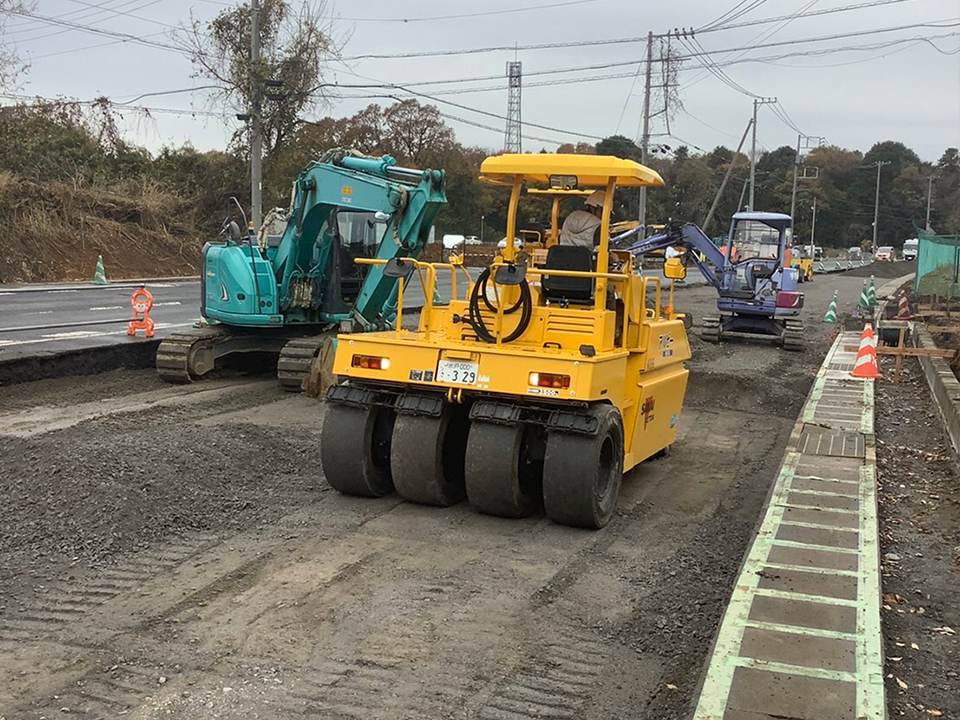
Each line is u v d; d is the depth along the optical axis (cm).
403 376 725
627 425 800
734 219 2264
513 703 443
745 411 1328
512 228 806
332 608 546
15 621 521
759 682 422
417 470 735
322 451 761
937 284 2916
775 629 480
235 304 1302
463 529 707
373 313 1257
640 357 799
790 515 689
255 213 3438
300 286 1320
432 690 452
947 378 1220
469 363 704
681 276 945
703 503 817
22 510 682
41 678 457
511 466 704
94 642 496
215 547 646
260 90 3500
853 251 9581
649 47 3909
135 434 905
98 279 3086
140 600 553
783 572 565
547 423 691
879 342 1902
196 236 4297
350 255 1378
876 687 418
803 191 10394
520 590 585
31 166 3812
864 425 1043
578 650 503
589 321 735
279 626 520
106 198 3994
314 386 1230
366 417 755
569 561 643
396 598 564
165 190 4356
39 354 1315
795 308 2039
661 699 453
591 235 793
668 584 607
